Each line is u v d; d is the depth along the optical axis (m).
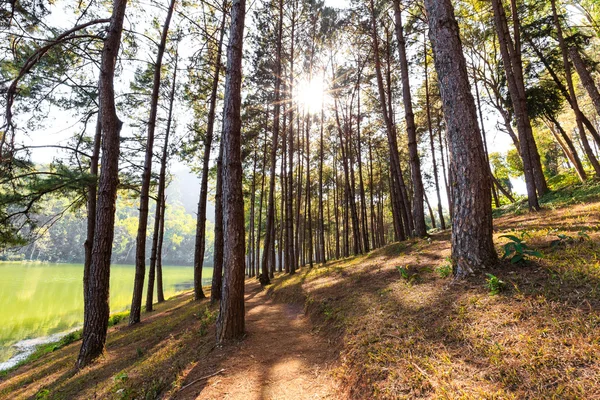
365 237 20.23
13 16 8.37
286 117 19.50
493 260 4.83
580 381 2.32
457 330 3.63
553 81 15.89
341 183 33.34
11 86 7.75
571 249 4.61
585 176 15.42
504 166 31.53
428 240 10.19
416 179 11.55
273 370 4.59
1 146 7.87
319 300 8.01
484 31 17.06
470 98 5.23
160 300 20.05
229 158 6.18
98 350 7.29
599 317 2.88
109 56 8.09
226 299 5.98
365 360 3.80
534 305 3.47
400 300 5.31
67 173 8.61
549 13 15.43
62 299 27.72
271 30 16.59
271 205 16.20
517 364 2.72
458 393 2.63
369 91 20.97
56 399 5.44
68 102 12.32
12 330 17.72
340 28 17.78
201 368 4.71
